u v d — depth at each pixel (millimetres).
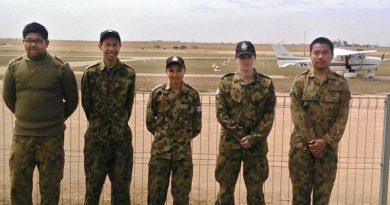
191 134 5496
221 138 5516
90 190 5535
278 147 9984
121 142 5477
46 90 5066
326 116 5172
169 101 5414
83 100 5438
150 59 67438
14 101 5250
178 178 5430
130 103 5555
